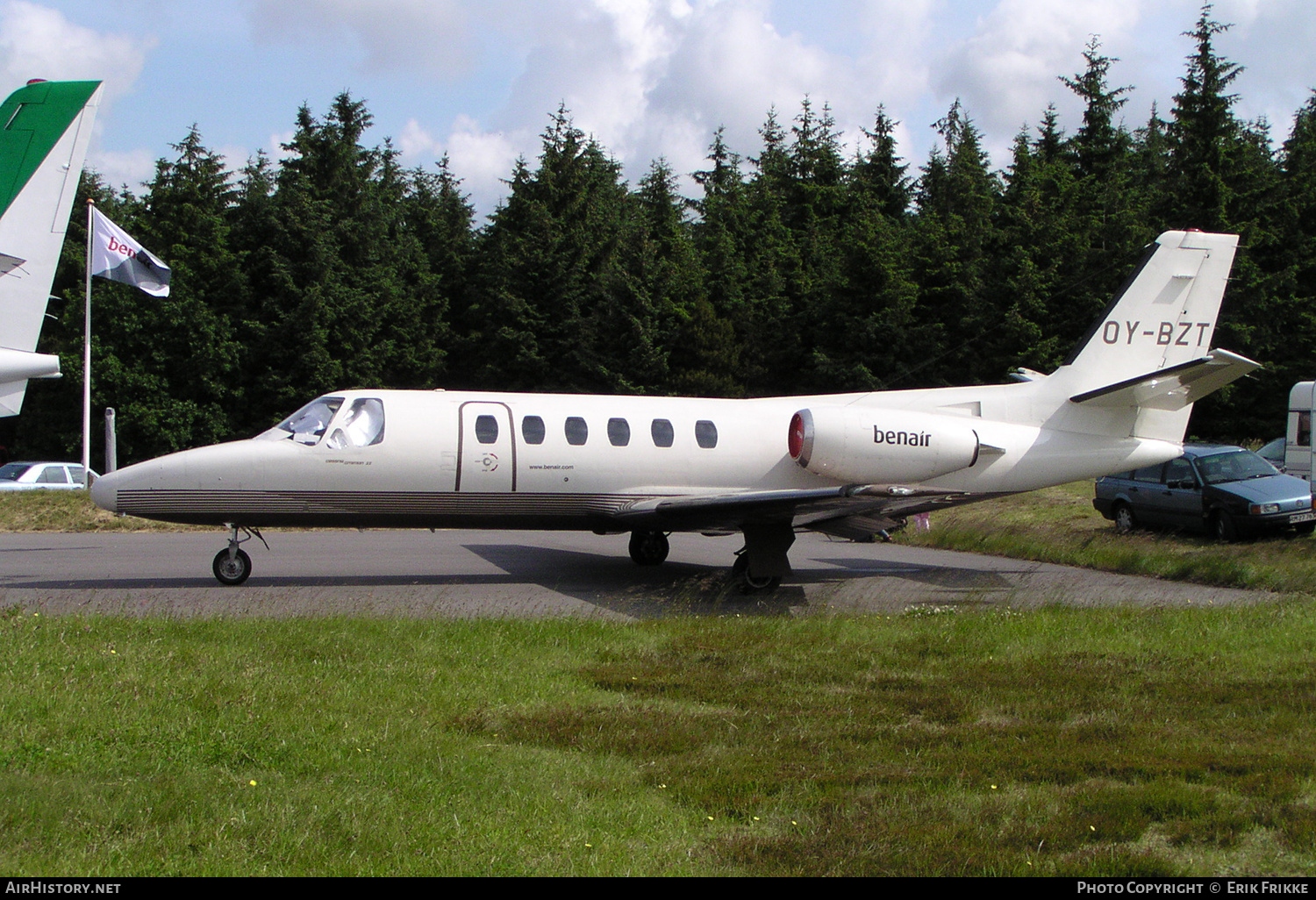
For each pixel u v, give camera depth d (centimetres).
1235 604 1180
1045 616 1045
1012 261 4281
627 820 493
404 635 880
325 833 462
